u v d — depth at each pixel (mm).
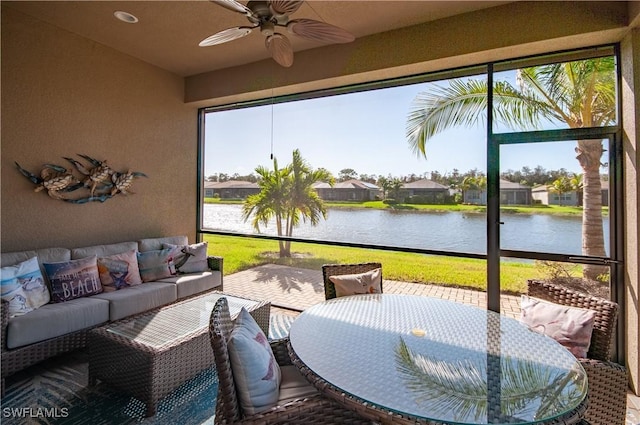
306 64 3684
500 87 3053
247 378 1336
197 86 4473
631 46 2436
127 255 3404
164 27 3252
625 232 2557
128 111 3906
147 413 2010
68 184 3354
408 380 1358
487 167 3082
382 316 2059
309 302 4004
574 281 2770
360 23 3096
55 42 3240
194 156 4805
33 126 3102
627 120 2496
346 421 1358
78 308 2641
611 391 1779
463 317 2057
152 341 2189
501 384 1340
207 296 3178
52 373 2486
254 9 1989
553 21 2611
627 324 2518
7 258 2719
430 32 3059
